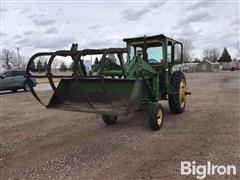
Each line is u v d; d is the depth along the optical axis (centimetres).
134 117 768
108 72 612
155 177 372
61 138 586
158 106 619
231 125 635
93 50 463
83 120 765
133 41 749
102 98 557
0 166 436
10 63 7625
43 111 949
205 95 1218
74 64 476
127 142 533
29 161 454
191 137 552
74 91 579
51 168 420
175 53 789
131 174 384
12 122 774
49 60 488
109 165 420
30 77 504
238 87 1595
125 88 543
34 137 602
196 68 6450
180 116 760
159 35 702
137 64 579
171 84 761
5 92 1817
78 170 406
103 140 555
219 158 431
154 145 508
